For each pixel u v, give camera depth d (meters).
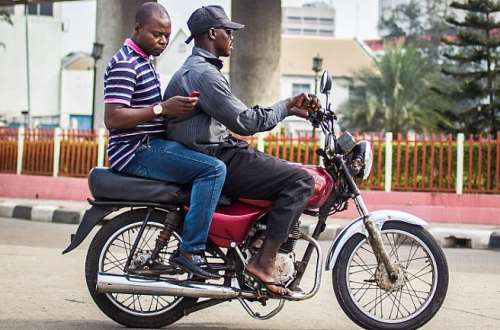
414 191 15.02
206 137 5.40
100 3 24.22
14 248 10.02
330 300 6.97
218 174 5.30
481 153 14.77
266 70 20.69
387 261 5.54
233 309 6.47
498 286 7.93
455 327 5.91
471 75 34.56
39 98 69.19
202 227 5.31
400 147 15.16
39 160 18.28
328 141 5.50
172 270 5.42
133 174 5.46
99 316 6.03
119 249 8.69
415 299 6.96
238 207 5.39
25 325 5.66
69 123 69.12
